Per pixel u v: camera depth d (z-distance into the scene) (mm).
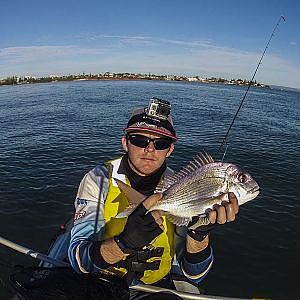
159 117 741
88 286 695
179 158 3303
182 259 774
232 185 633
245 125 5934
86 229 708
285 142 4555
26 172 2682
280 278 1485
